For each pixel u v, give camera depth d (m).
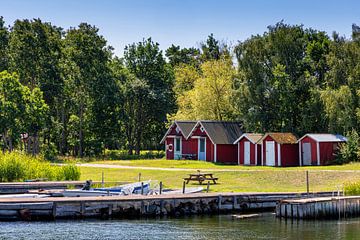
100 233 22.14
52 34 74.44
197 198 28.11
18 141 64.56
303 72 60.81
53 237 21.16
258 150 54.22
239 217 27.12
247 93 59.88
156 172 43.53
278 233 22.59
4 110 60.06
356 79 53.00
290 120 59.78
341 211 27.28
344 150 49.25
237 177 39.53
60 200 25.62
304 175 38.44
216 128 58.94
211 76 68.31
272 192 30.55
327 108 52.88
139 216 26.80
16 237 21.09
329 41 62.16
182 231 22.86
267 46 60.88
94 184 34.78
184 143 61.78
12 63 70.81
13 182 34.59
